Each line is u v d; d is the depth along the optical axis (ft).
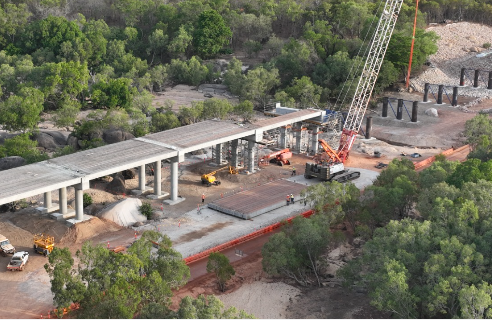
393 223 299.17
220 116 564.30
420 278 277.03
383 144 571.28
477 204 319.47
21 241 357.82
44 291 308.40
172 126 533.96
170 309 281.95
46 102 650.02
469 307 240.32
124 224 383.24
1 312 289.12
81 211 376.27
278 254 309.63
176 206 417.28
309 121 531.50
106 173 379.14
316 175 466.70
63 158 400.06
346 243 361.71
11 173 370.94
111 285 264.93
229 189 453.17
